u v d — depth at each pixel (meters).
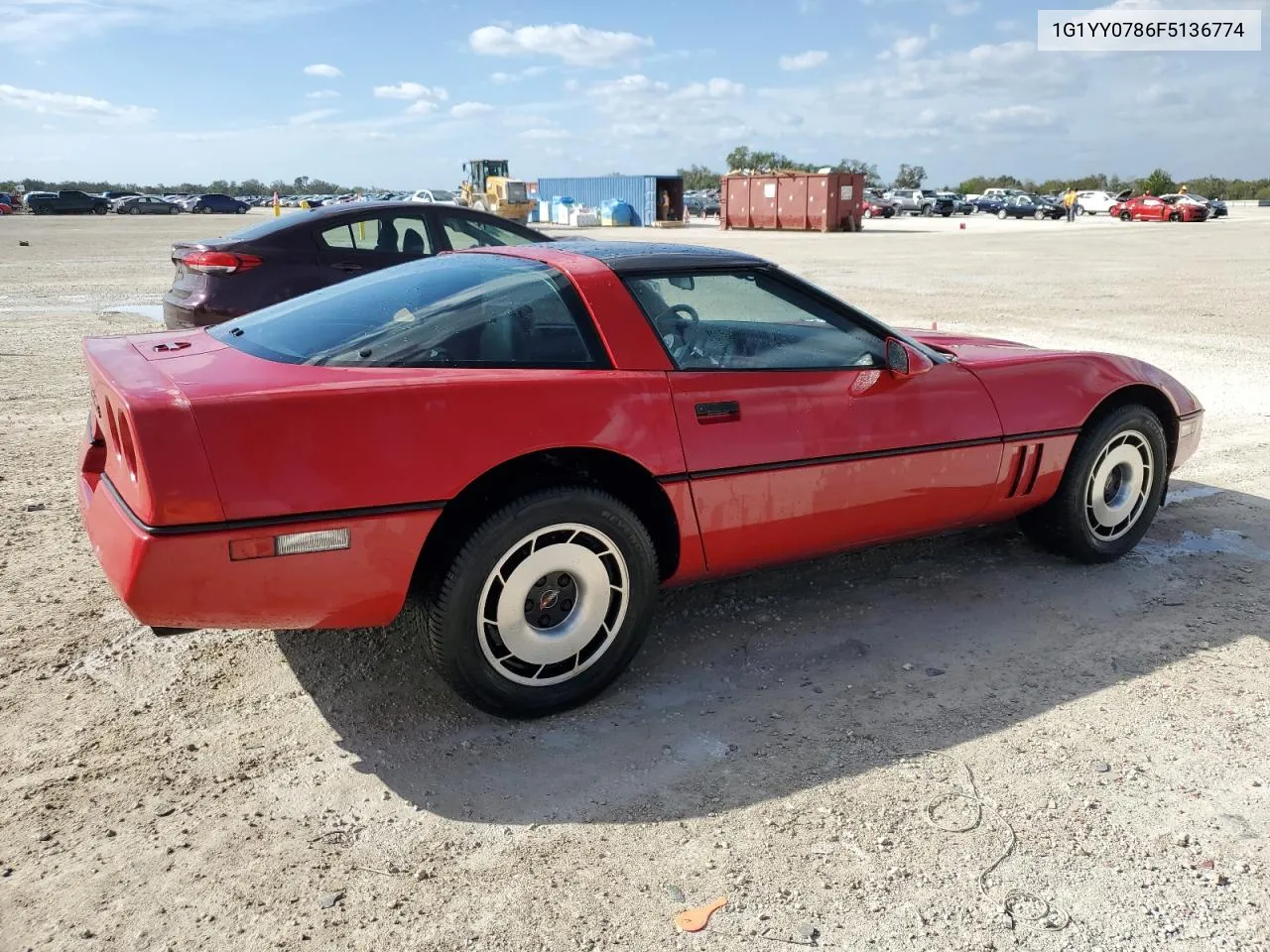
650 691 3.33
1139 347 10.29
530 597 3.04
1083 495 4.19
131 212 64.38
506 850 2.52
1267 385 8.42
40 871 2.42
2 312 12.55
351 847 2.53
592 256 3.38
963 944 2.20
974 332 11.23
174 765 2.88
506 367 3.00
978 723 3.11
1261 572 4.34
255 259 7.04
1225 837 2.56
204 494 2.54
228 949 2.18
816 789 2.77
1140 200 51.91
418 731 3.08
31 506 5.07
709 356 3.33
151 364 2.98
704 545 3.31
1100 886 2.38
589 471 3.19
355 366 2.87
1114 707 3.20
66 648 3.57
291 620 2.74
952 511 3.88
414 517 2.76
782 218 41.84
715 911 2.30
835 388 3.49
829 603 4.02
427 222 7.65
